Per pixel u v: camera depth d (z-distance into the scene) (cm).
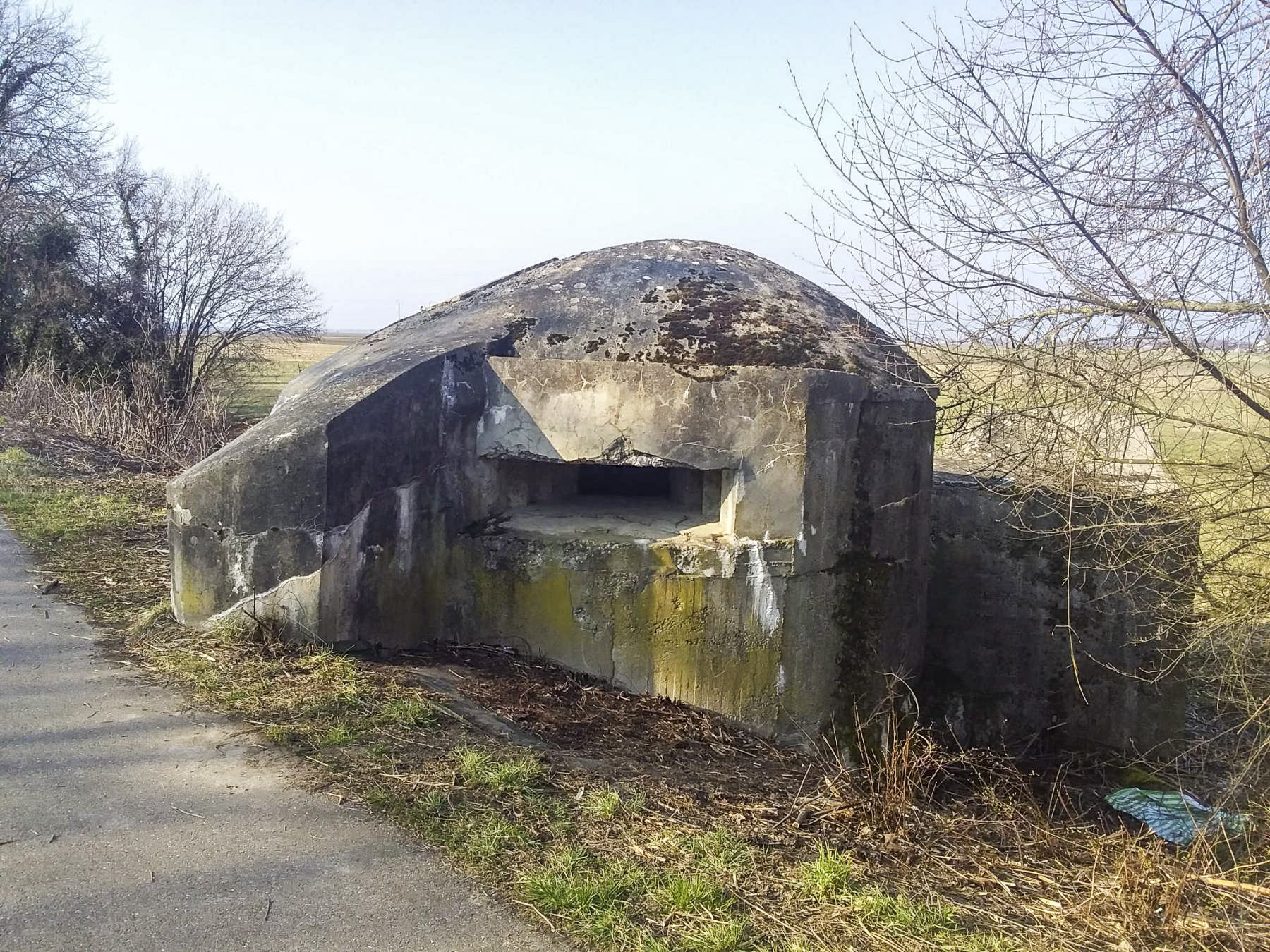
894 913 280
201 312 2053
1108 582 588
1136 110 405
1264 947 291
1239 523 434
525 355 521
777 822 350
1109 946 288
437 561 493
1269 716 471
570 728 417
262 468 438
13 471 888
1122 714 594
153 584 549
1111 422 431
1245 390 421
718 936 251
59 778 317
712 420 471
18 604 503
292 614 441
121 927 241
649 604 478
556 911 259
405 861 279
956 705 608
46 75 2044
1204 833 377
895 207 434
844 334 550
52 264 1967
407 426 467
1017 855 377
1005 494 555
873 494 502
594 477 610
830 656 492
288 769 331
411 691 406
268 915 250
